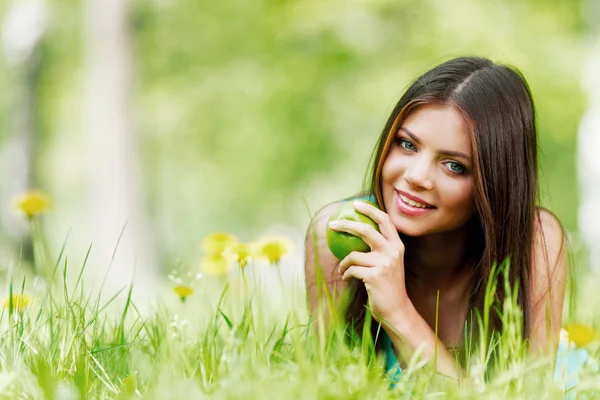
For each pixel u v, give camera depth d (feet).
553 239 12.32
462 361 11.62
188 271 12.86
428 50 54.34
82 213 86.74
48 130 79.20
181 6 63.57
